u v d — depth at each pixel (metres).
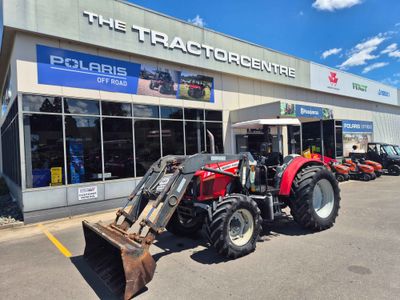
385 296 3.33
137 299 3.51
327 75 19.09
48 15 8.17
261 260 4.55
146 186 5.04
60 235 6.57
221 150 12.95
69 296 3.75
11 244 6.02
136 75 10.20
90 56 9.14
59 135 8.46
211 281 3.92
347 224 6.39
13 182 10.79
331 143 15.40
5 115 12.73
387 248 4.84
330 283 3.69
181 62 11.29
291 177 5.81
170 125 11.15
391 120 27.55
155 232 3.96
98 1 9.11
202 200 5.07
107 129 9.42
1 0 7.95
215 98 12.80
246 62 13.82
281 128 6.63
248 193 5.61
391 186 11.94
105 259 4.45
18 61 7.86
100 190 9.02
